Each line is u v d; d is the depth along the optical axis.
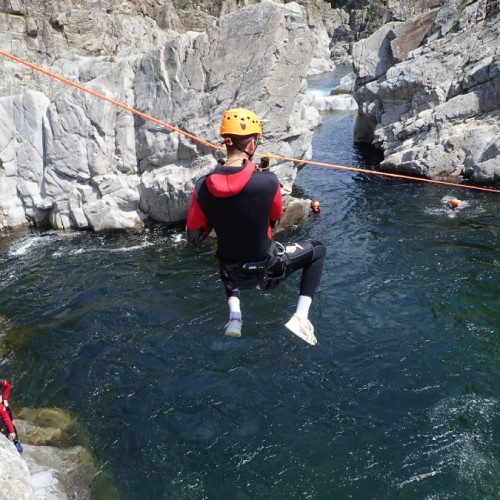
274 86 12.56
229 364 7.79
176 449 6.31
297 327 3.25
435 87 17.77
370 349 7.86
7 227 13.76
